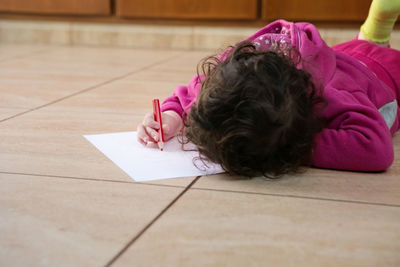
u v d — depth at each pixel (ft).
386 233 2.09
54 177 2.68
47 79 5.97
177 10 9.11
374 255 1.91
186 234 2.04
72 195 2.44
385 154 2.80
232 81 2.35
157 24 9.45
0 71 6.51
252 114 2.30
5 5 9.71
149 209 2.28
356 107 2.87
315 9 8.45
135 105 4.58
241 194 2.48
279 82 2.36
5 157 3.00
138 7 9.26
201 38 9.37
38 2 9.61
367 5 8.26
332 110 2.88
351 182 2.68
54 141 3.34
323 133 2.85
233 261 1.84
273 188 2.56
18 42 10.10
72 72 6.55
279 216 2.23
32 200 2.37
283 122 2.34
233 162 2.47
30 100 4.76
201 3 8.98
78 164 2.88
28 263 1.83
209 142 2.44
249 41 2.93
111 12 9.55
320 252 1.92
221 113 2.34
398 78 3.91
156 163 2.88
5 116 4.08
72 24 9.87
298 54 2.79
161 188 2.54
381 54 4.04
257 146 2.40
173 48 9.56
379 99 3.32
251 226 2.13
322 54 3.10
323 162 2.85
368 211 2.31
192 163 2.88
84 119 3.99
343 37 8.60
